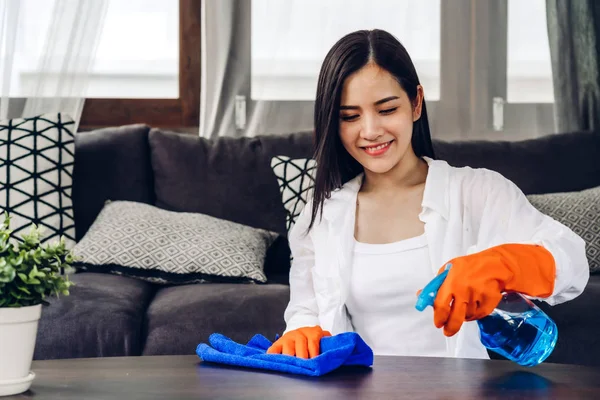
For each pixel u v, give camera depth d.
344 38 1.51
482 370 1.10
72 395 0.97
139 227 2.53
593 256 2.58
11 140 2.67
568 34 3.34
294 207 2.71
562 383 1.01
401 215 1.58
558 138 3.01
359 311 1.56
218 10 3.24
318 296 1.57
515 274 1.10
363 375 1.08
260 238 2.68
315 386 1.01
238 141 2.95
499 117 3.39
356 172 1.65
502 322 1.11
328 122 1.52
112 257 2.45
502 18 3.39
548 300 1.21
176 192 2.84
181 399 0.94
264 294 2.23
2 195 2.60
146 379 1.06
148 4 3.33
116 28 3.32
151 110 3.35
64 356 2.01
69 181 2.71
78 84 2.99
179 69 3.36
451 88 3.38
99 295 2.16
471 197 1.54
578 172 2.94
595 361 2.11
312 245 1.66
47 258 1.01
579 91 3.34
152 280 2.48
